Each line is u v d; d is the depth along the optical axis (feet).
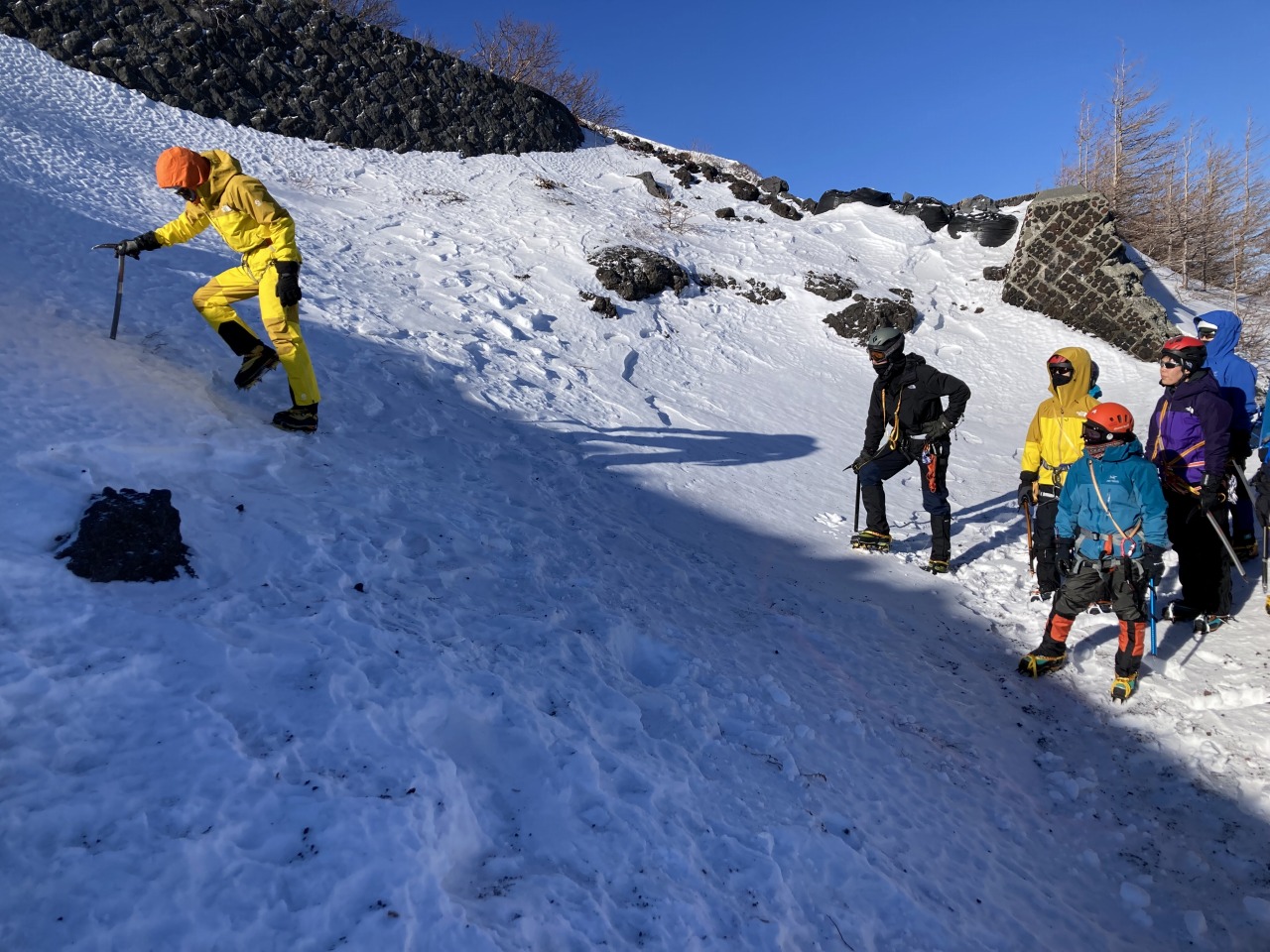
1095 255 44.34
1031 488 20.79
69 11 37.65
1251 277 65.21
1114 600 16.08
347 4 65.16
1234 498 20.74
